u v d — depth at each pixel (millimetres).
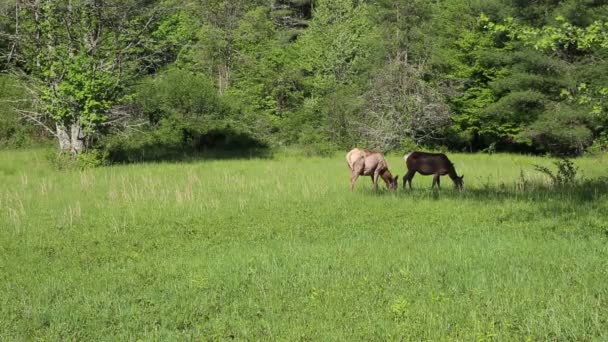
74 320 6133
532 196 13586
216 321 6004
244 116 33281
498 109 31625
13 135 30766
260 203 13359
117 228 10844
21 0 22844
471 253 8617
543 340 5383
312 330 5703
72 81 22297
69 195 14438
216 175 18891
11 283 7578
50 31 22938
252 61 41031
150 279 7691
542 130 30031
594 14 26906
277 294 6895
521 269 7590
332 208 12766
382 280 7320
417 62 36281
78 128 22844
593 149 29078
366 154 15203
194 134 31281
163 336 5691
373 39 37656
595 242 9016
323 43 44125
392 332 5555
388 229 10805
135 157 26000
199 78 32844
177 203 13125
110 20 24359
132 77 25672
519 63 31344
